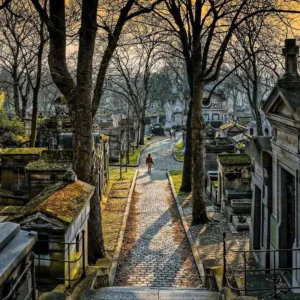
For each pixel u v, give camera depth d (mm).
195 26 20766
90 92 15609
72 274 10922
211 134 50594
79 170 15555
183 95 85062
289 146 11156
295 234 10891
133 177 37312
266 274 12328
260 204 14820
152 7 16875
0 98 41250
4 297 5637
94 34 15367
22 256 6105
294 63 11328
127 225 21984
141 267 15742
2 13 34531
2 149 23734
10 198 20547
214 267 12547
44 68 42750
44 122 35375
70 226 10336
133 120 56969
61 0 15859
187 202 26672
